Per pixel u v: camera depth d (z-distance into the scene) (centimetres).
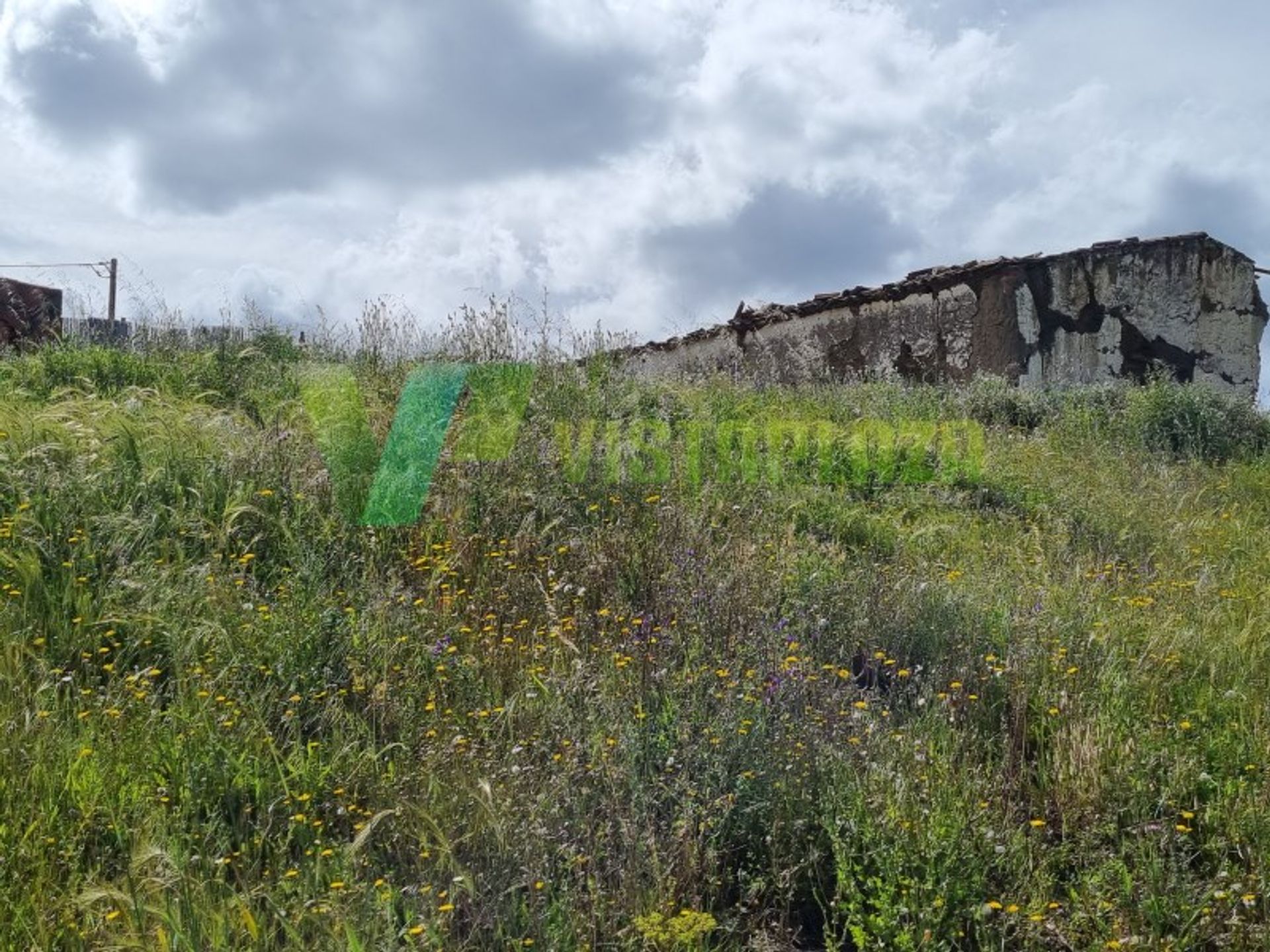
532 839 392
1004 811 438
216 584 611
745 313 1912
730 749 442
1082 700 513
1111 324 1648
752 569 648
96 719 479
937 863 386
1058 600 638
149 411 865
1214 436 1256
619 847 408
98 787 423
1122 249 1650
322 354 1202
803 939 388
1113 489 967
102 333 1312
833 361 1800
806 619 579
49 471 721
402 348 1170
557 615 588
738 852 420
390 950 339
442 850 377
